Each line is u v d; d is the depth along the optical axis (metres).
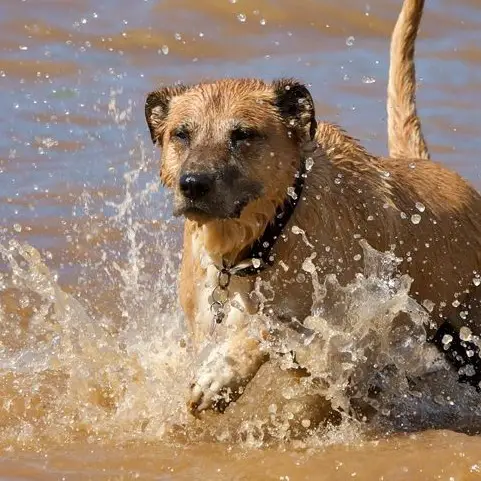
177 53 23.23
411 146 13.52
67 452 10.84
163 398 11.79
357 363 11.59
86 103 20.70
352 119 20.44
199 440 11.27
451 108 21.33
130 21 24.33
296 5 25.19
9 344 13.32
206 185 10.52
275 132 10.91
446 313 12.37
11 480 10.17
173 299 14.46
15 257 15.56
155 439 11.24
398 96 13.66
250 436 11.25
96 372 12.34
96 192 17.50
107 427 11.45
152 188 17.16
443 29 25.53
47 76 21.70
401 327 11.95
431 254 11.98
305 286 11.11
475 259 12.35
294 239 10.98
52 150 18.84
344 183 11.36
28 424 11.39
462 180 12.69
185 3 25.00
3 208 16.91
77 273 15.28
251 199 10.77
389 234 11.59
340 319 11.29
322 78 22.38
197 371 11.25
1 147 18.83
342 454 10.90
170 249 15.89
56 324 13.36
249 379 11.13
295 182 10.95
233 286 11.26
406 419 12.02
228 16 24.75
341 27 24.78
